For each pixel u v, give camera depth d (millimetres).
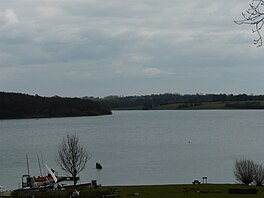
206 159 81188
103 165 76438
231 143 111125
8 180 65312
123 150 99812
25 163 82812
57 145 111688
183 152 93500
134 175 65625
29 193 40812
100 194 38531
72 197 36469
